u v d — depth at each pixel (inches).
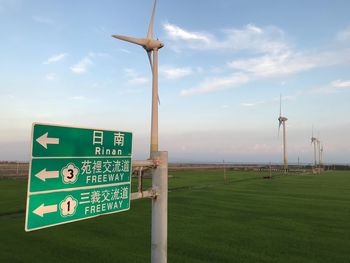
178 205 753.6
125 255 371.2
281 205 760.3
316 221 572.1
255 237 457.4
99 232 479.2
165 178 213.0
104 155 185.2
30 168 147.6
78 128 170.7
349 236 466.3
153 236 209.0
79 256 366.0
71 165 166.6
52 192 156.7
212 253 381.7
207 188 1179.9
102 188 183.2
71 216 165.8
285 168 2829.7
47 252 380.2
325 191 1091.3
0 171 2108.8
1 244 411.5
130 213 635.5
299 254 381.4
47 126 155.1
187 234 472.1
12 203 740.7
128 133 201.5
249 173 2439.7
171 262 348.2
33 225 147.9
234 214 638.5
